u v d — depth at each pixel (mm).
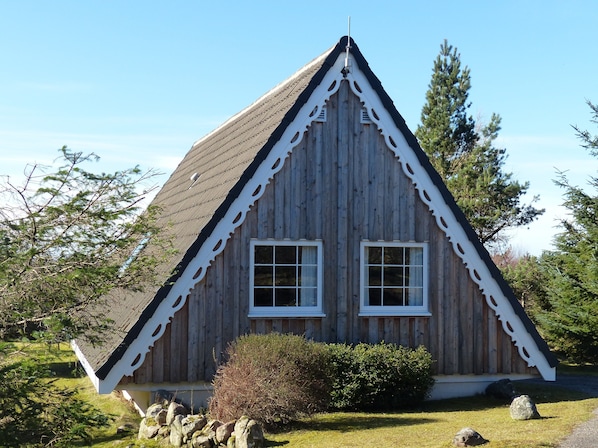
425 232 14508
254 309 13586
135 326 12508
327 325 13953
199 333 13070
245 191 13469
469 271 14594
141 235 8320
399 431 10422
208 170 18219
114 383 12398
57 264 7609
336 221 14094
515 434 9445
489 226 32406
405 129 14367
